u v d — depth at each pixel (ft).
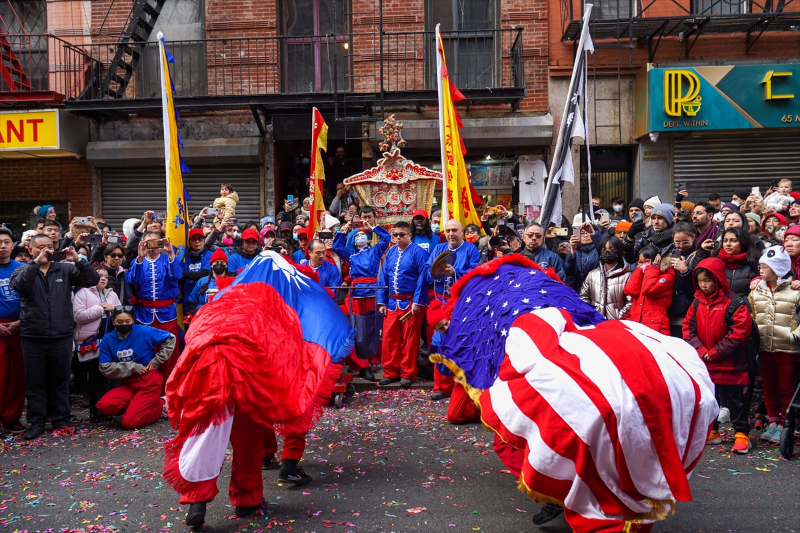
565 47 45.96
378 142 45.96
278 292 17.28
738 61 43.75
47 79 48.73
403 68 46.70
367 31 46.96
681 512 15.87
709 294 21.03
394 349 28.99
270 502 16.79
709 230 26.73
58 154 46.60
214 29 47.32
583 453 12.32
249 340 14.82
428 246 29.50
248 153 46.44
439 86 31.32
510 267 17.88
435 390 26.89
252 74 47.34
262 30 47.11
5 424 24.41
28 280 23.35
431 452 20.47
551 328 13.89
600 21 42.65
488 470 18.86
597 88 46.11
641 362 12.67
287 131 45.47
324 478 18.44
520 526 15.23
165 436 23.22
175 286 28.58
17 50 48.96
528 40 46.16
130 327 24.88
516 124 45.37
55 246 27.99
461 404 22.99
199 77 48.11
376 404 26.32
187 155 46.62
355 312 29.48
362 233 31.71
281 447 21.31
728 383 20.31
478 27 46.88
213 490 14.58
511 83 46.39
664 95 43.16
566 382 12.62
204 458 14.26
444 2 46.75
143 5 44.93
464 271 26.50
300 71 48.21
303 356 16.37
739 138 45.42
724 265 22.62
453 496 17.02
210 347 14.60
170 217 29.89
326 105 43.62
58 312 24.17
